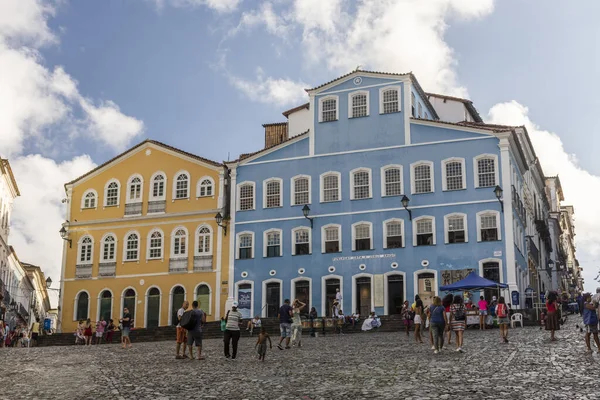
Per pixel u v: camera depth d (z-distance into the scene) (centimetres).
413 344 2506
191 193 5034
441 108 5462
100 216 5234
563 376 1452
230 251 4847
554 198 8594
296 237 4722
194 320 2144
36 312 8812
